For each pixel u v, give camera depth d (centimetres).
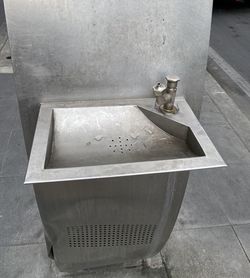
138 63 115
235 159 226
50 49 107
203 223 175
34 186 94
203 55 119
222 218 179
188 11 110
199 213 181
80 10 103
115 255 132
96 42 109
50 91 115
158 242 130
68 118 114
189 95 127
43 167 85
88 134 115
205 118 274
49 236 116
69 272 145
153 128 117
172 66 119
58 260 130
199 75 123
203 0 109
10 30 101
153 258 153
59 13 102
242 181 207
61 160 107
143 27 109
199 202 188
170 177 103
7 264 148
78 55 110
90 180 97
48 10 101
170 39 113
